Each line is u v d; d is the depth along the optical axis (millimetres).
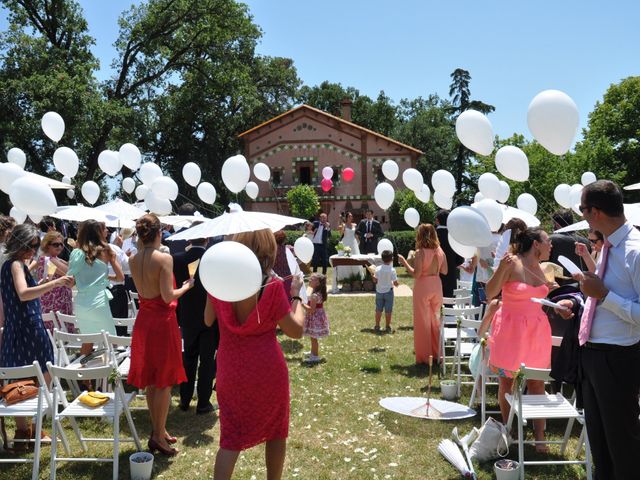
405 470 4133
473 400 5387
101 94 24172
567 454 4348
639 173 30312
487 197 6410
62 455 4434
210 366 5352
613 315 3145
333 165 30500
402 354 7723
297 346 8258
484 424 4430
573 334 4297
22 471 4160
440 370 6871
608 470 3281
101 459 3998
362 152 30188
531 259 4422
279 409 3299
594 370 3197
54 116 7711
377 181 30234
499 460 4105
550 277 5043
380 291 9250
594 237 5070
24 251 4449
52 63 22031
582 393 3387
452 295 8914
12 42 21625
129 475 4074
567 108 4078
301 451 4484
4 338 4422
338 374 6723
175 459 4352
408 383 6340
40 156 22938
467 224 4266
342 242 14961
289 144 30750
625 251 3086
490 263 6922
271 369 3258
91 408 4129
